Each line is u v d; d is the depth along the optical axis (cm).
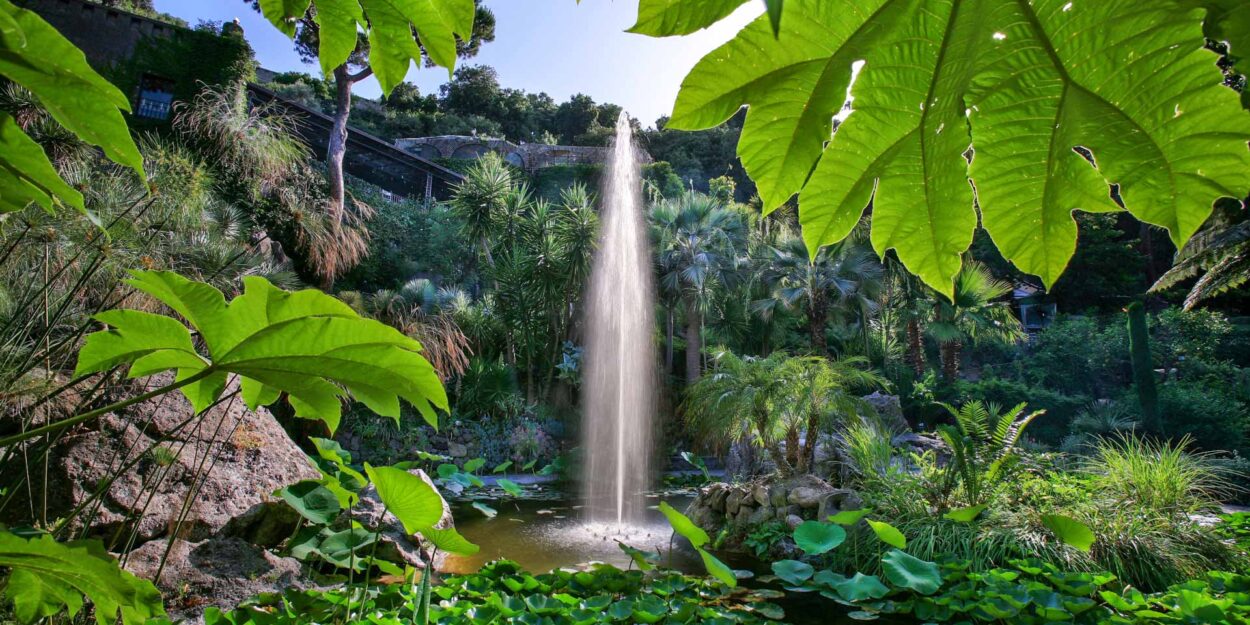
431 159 2688
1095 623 261
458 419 1031
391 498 188
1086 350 1612
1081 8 46
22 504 235
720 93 52
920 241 60
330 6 68
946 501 436
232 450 310
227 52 1231
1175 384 1418
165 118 1134
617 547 439
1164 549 367
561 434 1138
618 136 1250
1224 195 49
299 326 84
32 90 51
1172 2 44
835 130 55
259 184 816
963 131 54
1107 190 53
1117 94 49
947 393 1436
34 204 203
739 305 1538
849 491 456
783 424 548
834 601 307
